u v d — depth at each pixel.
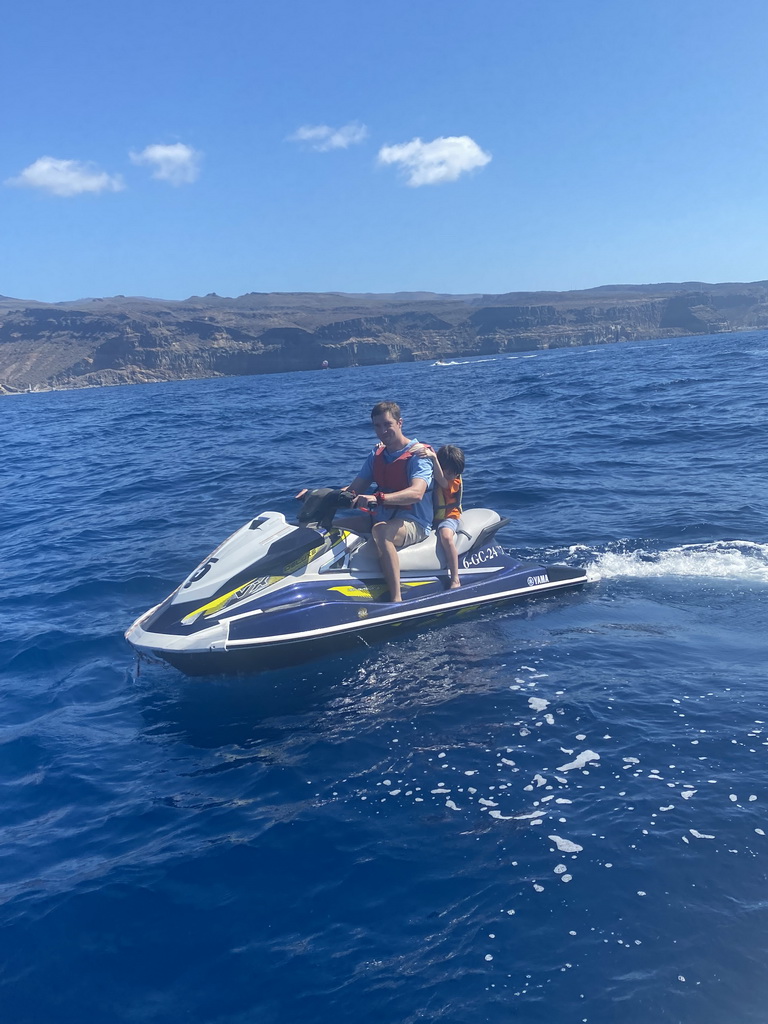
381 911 2.95
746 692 4.45
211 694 4.98
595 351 111.44
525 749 3.98
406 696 4.69
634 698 4.46
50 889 3.24
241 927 2.95
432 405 27.59
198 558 8.19
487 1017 2.46
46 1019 2.62
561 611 6.00
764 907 2.79
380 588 5.63
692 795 3.47
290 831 3.47
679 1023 2.38
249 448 18.23
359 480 5.88
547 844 3.22
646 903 2.85
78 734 4.62
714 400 20.89
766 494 9.41
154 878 3.24
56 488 14.34
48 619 6.70
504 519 6.39
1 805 3.95
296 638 5.02
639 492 10.05
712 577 6.57
